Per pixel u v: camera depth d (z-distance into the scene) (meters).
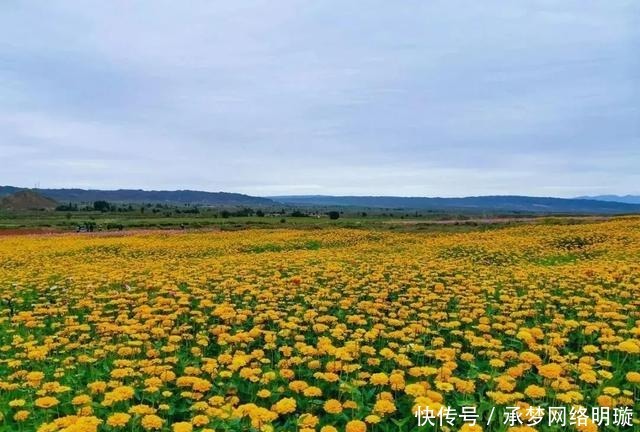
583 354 8.98
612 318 10.33
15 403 6.73
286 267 18.80
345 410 6.99
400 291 14.83
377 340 10.00
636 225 33.62
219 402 6.88
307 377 8.24
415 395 6.72
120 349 9.02
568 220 51.34
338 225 58.22
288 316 12.24
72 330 10.93
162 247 30.25
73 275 18.09
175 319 11.84
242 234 40.09
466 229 47.94
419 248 27.06
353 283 15.13
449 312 12.30
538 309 11.93
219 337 9.81
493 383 7.56
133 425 6.37
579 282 14.24
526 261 22.30
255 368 8.02
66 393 7.52
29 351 9.05
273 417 6.14
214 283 15.70
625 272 14.96
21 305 14.73
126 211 141.12
